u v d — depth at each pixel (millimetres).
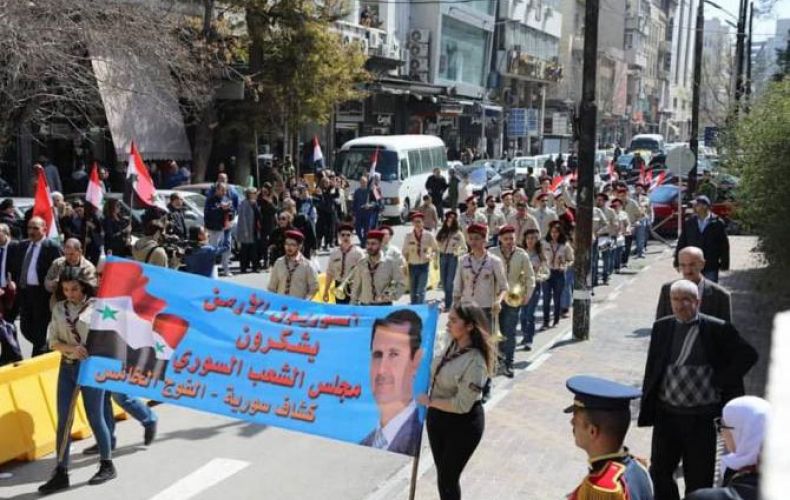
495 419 9648
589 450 3875
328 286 12211
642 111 108125
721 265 12781
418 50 50125
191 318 7391
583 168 13898
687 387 5922
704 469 5934
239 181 29781
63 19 18734
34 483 7766
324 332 6891
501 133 61938
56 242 11227
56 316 7633
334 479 7996
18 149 25594
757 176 14312
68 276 7551
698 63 34281
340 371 6777
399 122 47406
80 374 7539
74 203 16062
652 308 17203
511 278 11633
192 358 7359
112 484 7715
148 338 7457
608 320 15906
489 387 10344
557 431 9234
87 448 8695
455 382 6066
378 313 6711
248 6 27531
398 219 31266
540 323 15938
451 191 31734
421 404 6258
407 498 7531
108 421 8141
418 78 49156
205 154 27656
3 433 8180
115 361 7512
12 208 15688
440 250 16109
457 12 53062
